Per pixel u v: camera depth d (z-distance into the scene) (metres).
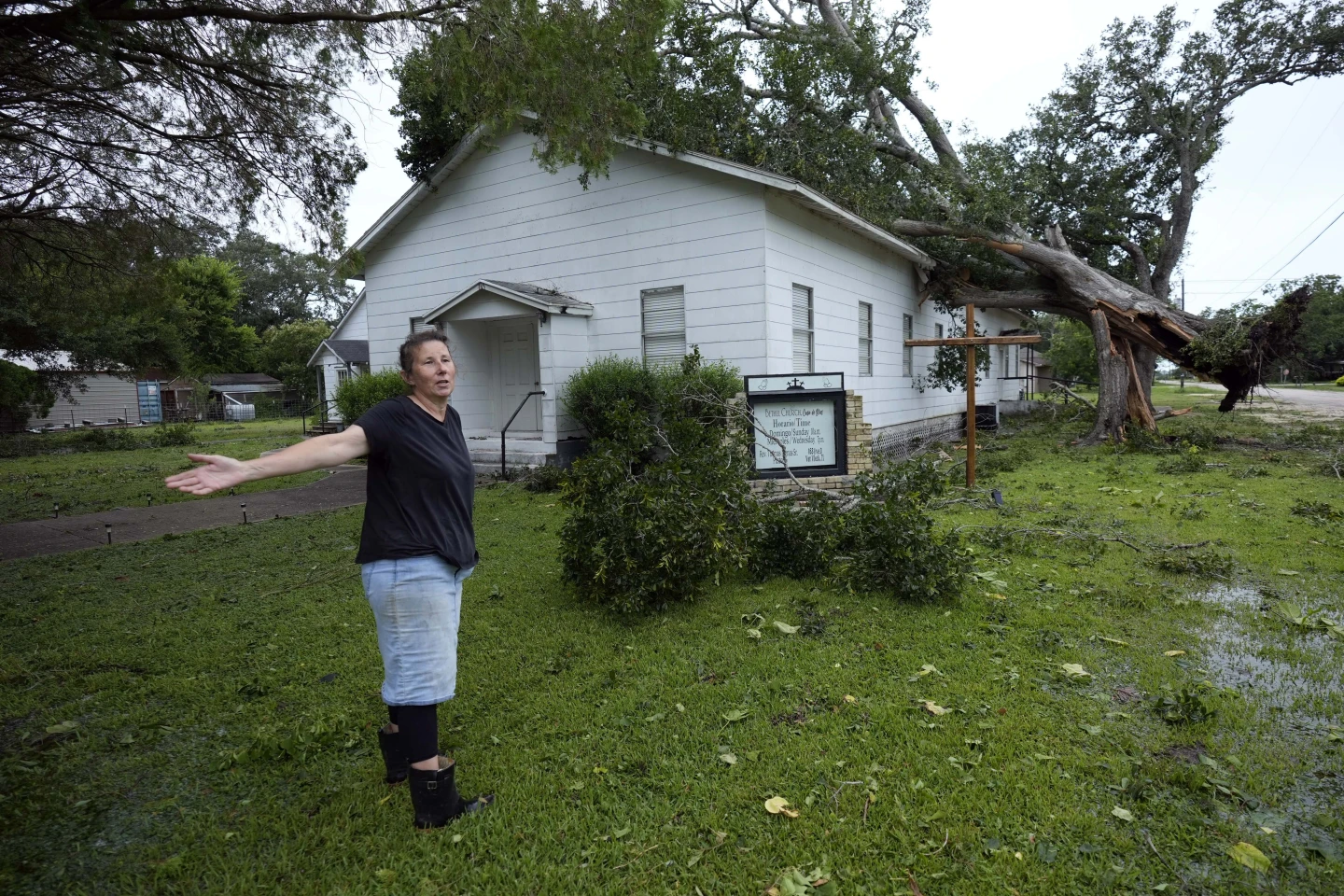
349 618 5.00
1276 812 2.56
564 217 12.28
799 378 7.92
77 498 11.41
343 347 24.86
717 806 2.68
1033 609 4.71
